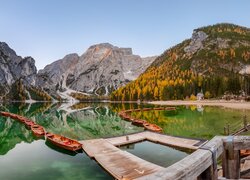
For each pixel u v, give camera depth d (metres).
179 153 26.72
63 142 31.44
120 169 20.38
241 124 42.31
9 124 60.94
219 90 153.25
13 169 23.02
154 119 59.78
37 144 35.50
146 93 185.88
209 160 4.28
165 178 3.27
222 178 4.93
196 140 30.31
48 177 20.33
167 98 169.25
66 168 22.56
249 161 11.72
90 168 22.09
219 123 46.88
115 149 27.12
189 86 167.00
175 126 46.69
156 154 26.47
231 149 5.02
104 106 142.50
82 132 48.28
